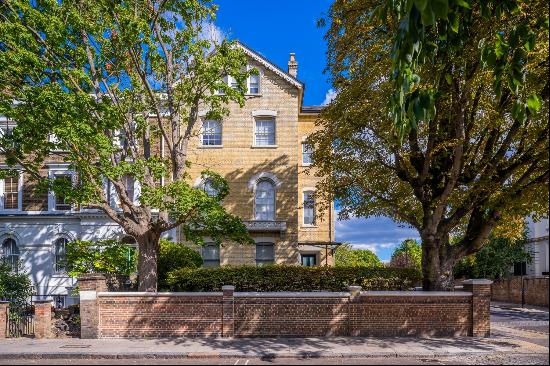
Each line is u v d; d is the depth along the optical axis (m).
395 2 7.50
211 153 27.02
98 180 16.52
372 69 15.49
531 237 40.47
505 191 15.06
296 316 15.81
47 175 27.20
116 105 16.72
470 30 12.20
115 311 15.81
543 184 14.53
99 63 17.12
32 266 26.75
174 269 19.97
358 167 17.70
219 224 17.22
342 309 15.85
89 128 14.66
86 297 15.73
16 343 14.76
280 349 13.45
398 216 18.72
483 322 15.71
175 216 16.78
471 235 17.08
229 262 26.22
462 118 14.40
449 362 11.91
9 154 16.17
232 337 15.62
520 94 12.73
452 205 16.75
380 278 17.89
